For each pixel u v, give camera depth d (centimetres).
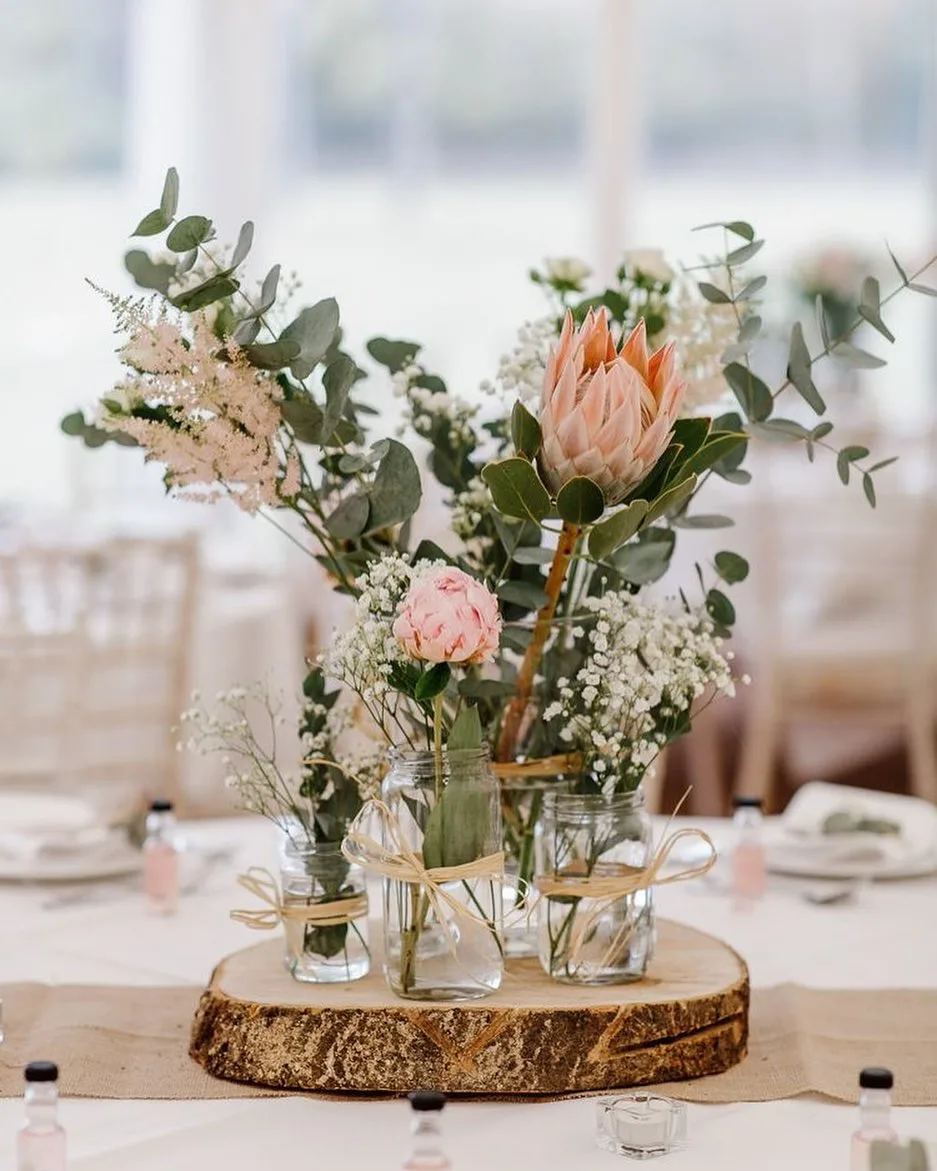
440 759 124
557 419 120
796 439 139
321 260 711
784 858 195
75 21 662
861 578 415
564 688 132
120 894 187
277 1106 122
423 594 116
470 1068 123
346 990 130
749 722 450
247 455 127
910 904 182
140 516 538
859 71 726
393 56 706
